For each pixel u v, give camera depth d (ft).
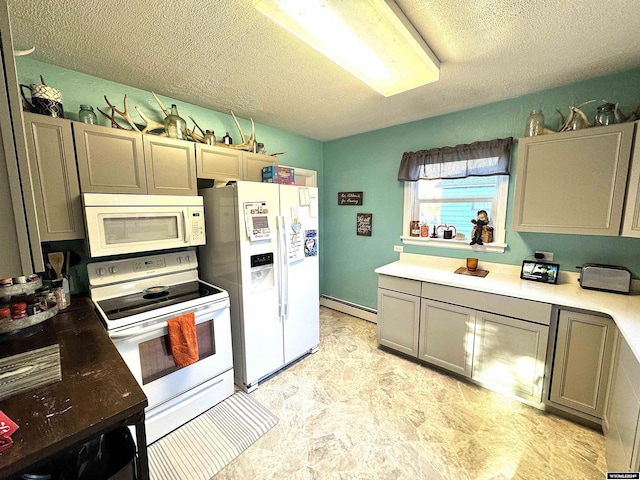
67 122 5.08
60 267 5.72
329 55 4.84
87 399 2.87
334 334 10.18
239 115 8.91
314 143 12.16
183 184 6.72
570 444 5.23
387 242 10.73
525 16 4.25
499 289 6.42
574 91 6.66
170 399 5.67
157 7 4.03
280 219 7.22
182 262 7.23
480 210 8.39
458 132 8.57
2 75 2.11
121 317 5.06
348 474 4.72
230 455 5.11
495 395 6.67
